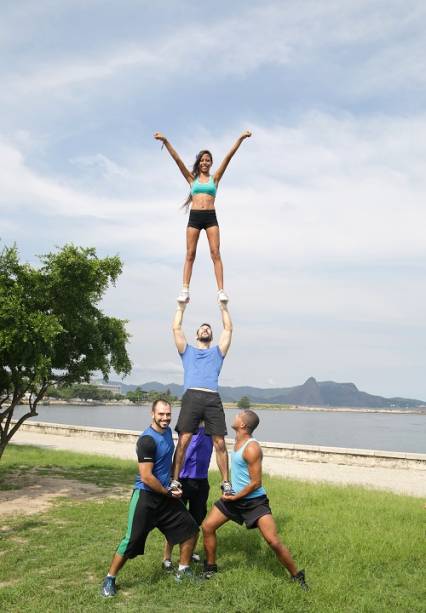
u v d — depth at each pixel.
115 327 14.40
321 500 11.42
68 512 9.76
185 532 6.24
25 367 11.80
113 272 12.92
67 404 164.00
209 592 5.89
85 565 6.79
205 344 7.17
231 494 6.25
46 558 7.04
